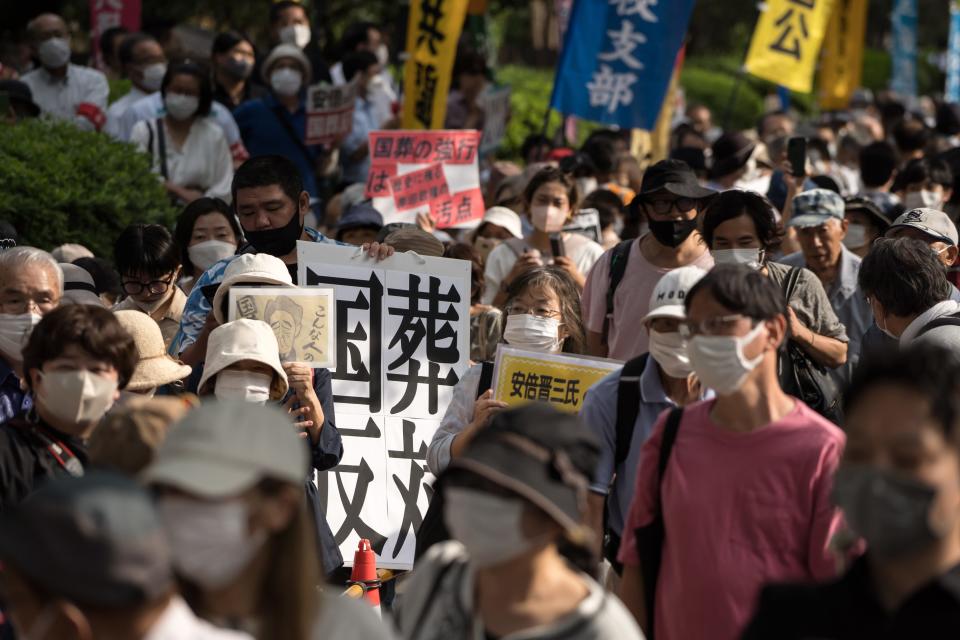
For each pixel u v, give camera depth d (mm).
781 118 26797
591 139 21297
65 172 15250
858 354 13117
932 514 4691
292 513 5012
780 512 6738
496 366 9578
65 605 4402
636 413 8422
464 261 11391
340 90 19469
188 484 4727
